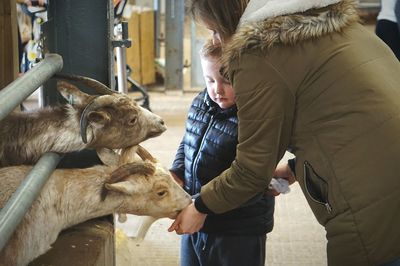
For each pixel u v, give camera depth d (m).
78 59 2.03
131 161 1.87
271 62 1.60
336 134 1.61
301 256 3.39
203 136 2.21
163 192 1.83
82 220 1.81
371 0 8.83
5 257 1.60
